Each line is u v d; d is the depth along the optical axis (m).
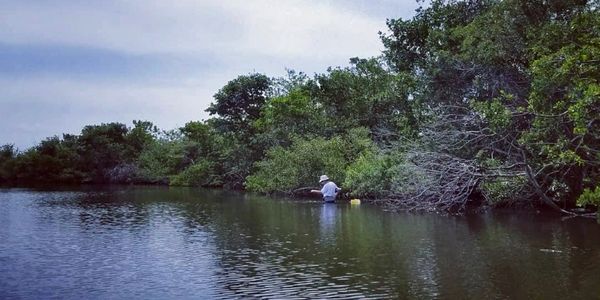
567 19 19.44
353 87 35.59
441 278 9.62
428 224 17.39
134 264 11.56
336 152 31.62
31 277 10.37
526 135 17.30
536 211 20.50
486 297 8.27
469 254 11.80
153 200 31.97
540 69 16.17
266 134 41.44
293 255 12.29
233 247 13.62
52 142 63.84
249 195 36.41
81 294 9.05
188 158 57.50
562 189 19.12
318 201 29.16
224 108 48.53
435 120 22.22
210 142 53.84
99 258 12.30
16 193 41.22
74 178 63.00
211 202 29.70
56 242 14.80
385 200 25.34
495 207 22.05
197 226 18.22
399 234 15.21
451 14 25.19
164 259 12.09
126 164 63.19
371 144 30.11
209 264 11.44
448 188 20.50
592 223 16.50
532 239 13.59
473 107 19.45
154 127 68.88
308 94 38.56
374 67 34.88
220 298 8.70
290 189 34.41
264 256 12.23
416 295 8.52
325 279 9.80
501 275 9.66
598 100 15.05
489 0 23.45
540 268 10.12
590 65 15.20
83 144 63.97
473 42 21.69
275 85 49.19
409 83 28.05
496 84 21.38
